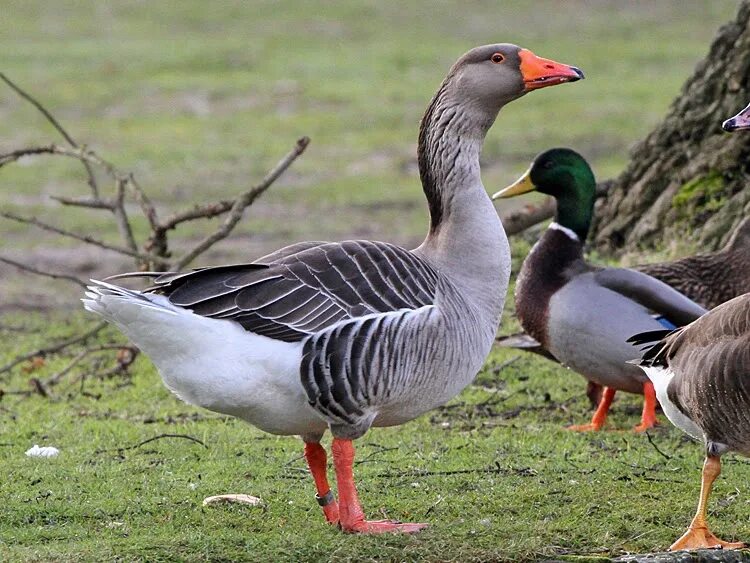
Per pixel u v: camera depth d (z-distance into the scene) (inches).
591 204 527.5
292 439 486.9
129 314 348.8
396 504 403.9
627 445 474.9
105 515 394.0
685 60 1656.0
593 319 498.6
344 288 360.8
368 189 1091.9
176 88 1520.7
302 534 370.3
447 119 406.0
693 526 365.4
